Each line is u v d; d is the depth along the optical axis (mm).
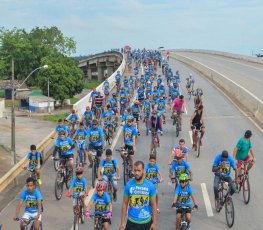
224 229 11180
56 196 13602
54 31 123688
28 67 101750
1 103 59531
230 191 11227
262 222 11531
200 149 19422
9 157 32875
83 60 148625
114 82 45094
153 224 6953
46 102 72062
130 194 6918
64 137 14492
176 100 21844
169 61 77750
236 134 22297
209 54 94438
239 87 33531
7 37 100125
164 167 16812
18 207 9945
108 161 12211
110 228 11508
